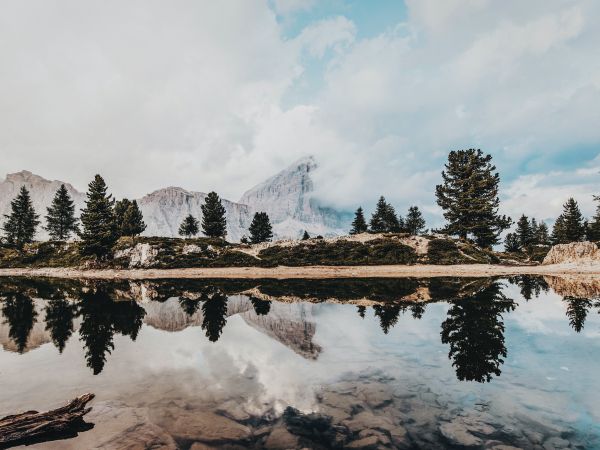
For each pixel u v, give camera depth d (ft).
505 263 183.62
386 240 213.66
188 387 27.99
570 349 36.27
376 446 18.65
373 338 43.14
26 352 39.99
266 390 27.04
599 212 253.44
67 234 350.64
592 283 105.91
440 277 140.46
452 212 243.81
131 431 20.83
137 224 291.58
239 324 54.54
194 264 203.41
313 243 222.48
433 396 25.22
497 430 20.21
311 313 63.21
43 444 19.74
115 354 38.60
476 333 43.86
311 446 18.76
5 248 270.05
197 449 18.69
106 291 110.11
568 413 22.18
